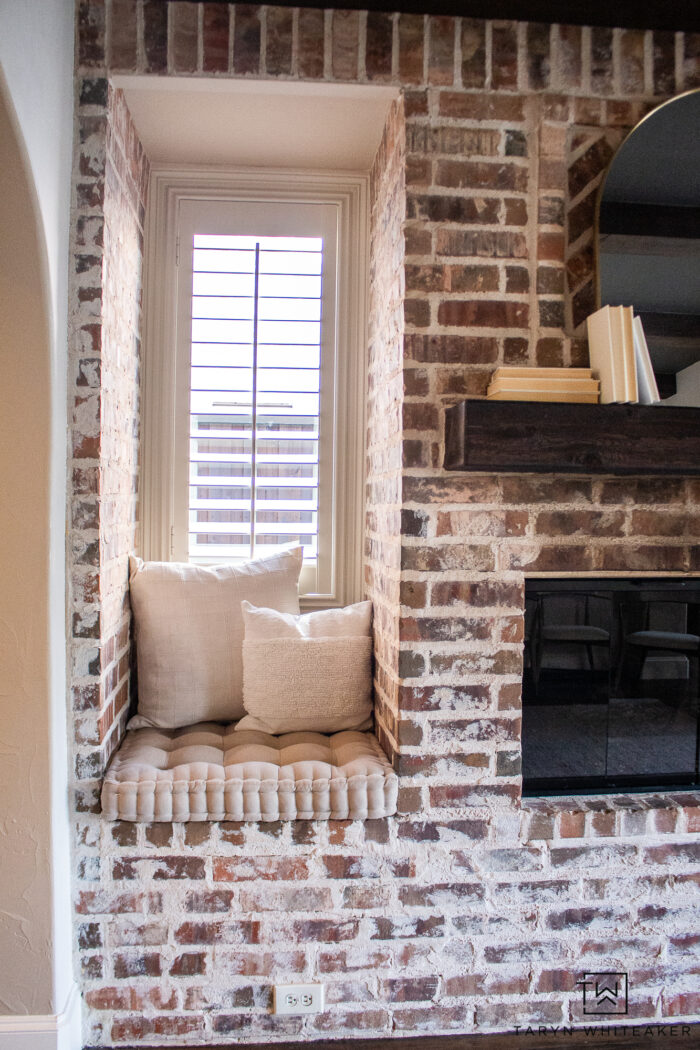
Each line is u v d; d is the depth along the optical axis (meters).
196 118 2.19
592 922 1.99
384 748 2.10
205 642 2.24
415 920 1.95
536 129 1.97
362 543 2.61
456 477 1.95
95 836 1.89
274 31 1.92
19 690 1.77
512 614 1.97
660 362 1.99
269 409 2.61
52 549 1.79
